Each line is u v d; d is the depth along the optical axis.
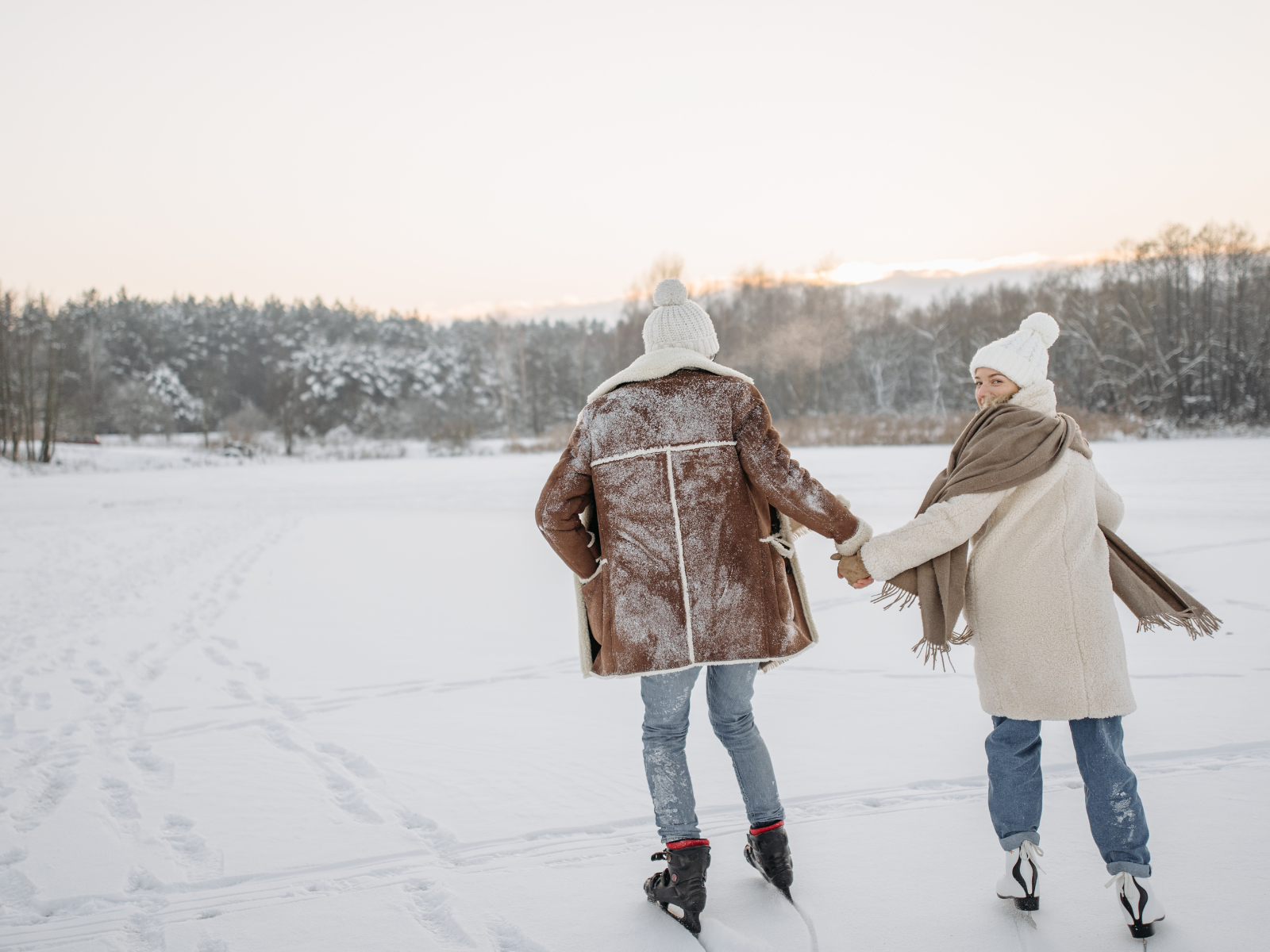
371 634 5.50
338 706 3.99
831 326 57.38
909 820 2.61
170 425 56.28
